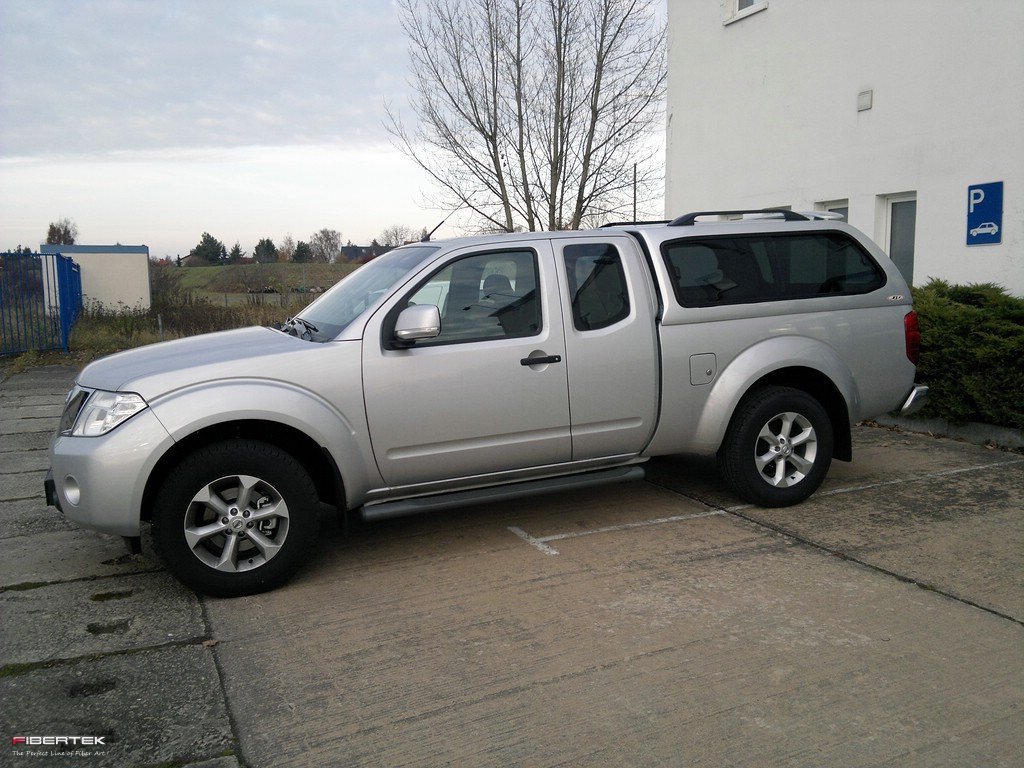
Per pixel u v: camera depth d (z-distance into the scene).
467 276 4.64
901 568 4.34
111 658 3.56
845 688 3.17
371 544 4.98
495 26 13.50
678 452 5.22
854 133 8.56
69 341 16.03
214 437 4.25
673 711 3.05
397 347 4.42
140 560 4.75
